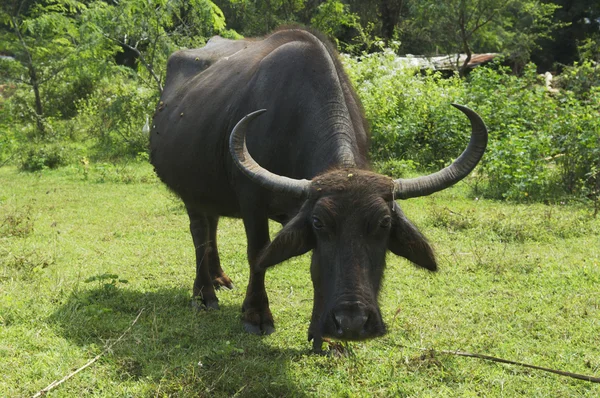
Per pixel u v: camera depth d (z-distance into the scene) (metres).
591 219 8.09
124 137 16.11
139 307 5.36
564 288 5.72
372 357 4.33
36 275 5.96
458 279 6.03
